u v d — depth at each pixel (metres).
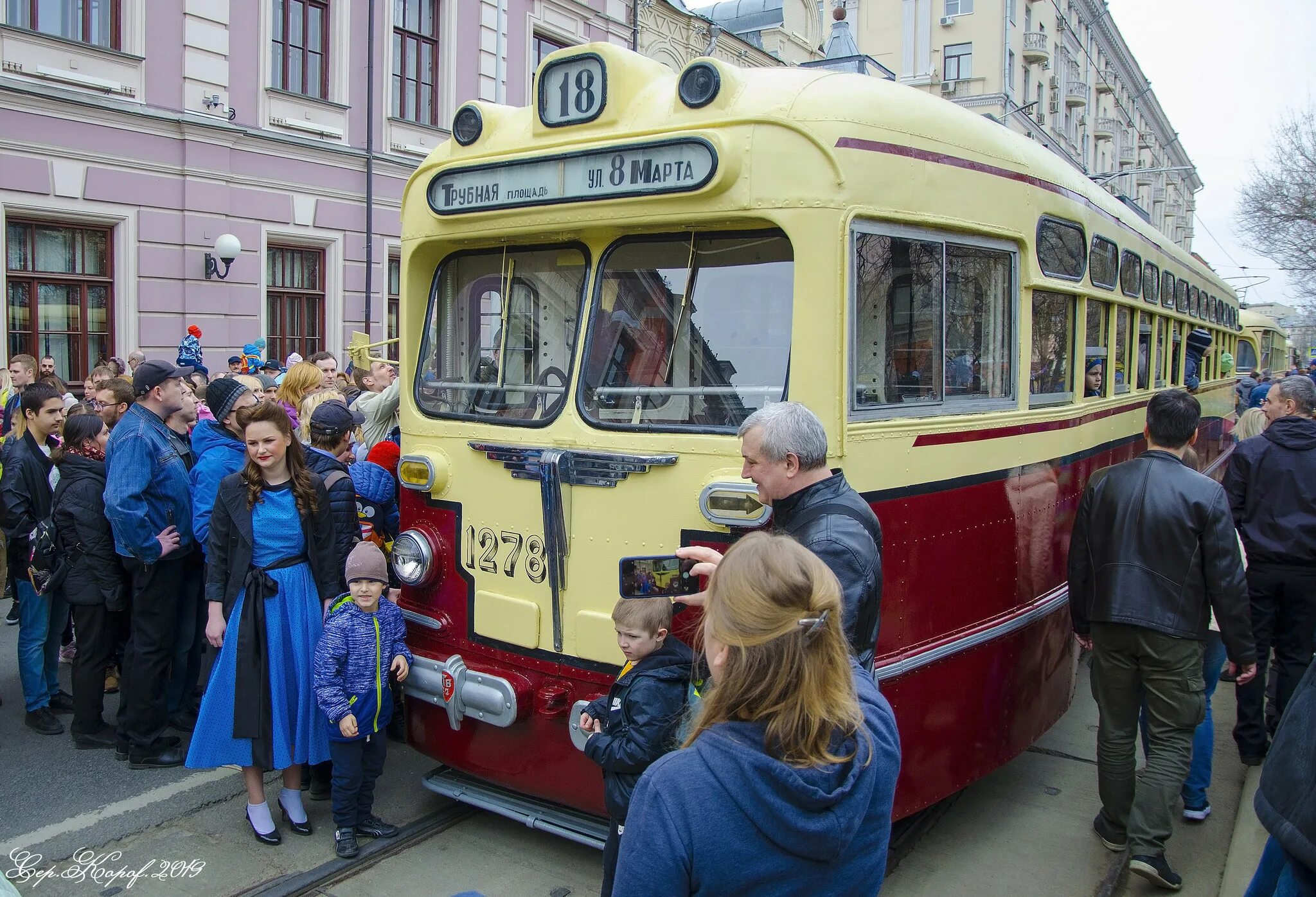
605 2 18.27
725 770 1.55
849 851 1.63
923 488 3.58
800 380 3.23
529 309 3.89
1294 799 2.10
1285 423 4.72
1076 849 4.10
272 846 3.91
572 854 3.90
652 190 3.36
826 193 3.22
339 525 4.23
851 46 5.87
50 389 5.30
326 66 14.09
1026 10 34.75
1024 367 4.28
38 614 5.07
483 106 3.93
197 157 12.31
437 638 3.97
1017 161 4.22
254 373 10.59
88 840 3.94
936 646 3.65
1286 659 4.86
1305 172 29.55
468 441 3.88
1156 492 3.79
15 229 10.95
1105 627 3.92
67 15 11.14
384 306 15.21
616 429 3.55
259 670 3.79
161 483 4.57
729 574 1.64
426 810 4.28
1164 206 62.94
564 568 3.55
